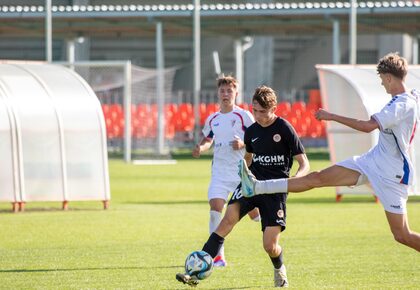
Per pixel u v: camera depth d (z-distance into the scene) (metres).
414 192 68.19
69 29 155.75
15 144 61.81
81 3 165.62
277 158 31.80
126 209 65.25
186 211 63.84
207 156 150.00
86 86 65.81
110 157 142.12
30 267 37.38
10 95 62.53
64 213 61.78
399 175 29.56
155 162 130.75
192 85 191.38
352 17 130.50
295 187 30.03
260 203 31.44
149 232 50.50
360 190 72.69
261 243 45.75
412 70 72.88
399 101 29.23
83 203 70.50
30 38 186.75
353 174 29.98
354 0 130.62
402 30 160.12
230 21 149.38
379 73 30.00
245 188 30.27
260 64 179.88
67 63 116.75
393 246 44.41
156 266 37.75
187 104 150.25
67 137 63.66
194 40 138.62
